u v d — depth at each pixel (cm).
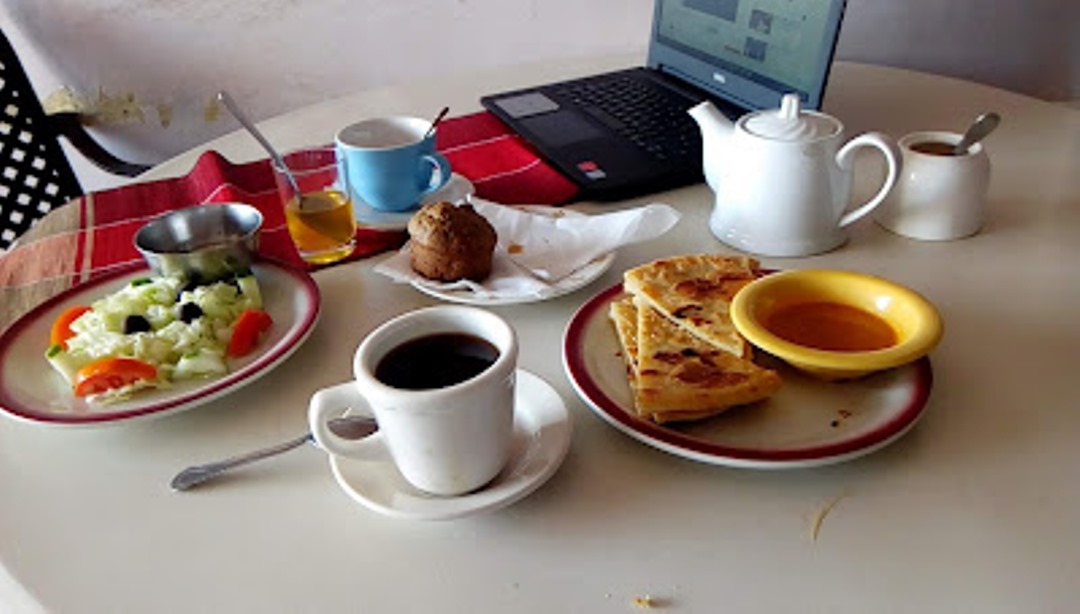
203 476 59
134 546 55
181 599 51
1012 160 102
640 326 66
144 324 73
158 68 162
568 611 49
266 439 64
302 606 50
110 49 160
